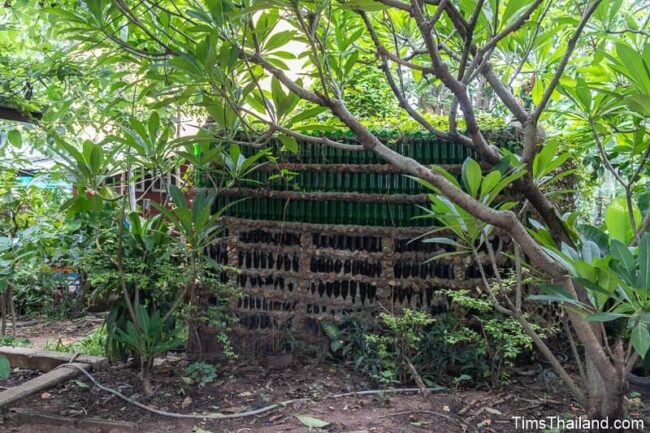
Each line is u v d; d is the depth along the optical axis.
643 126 2.92
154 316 3.56
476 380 3.73
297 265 4.38
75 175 3.39
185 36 2.53
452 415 3.16
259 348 4.33
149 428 3.06
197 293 4.36
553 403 3.33
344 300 4.28
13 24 4.20
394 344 3.88
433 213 2.76
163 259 3.96
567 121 4.68
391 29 3.01
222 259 4.52
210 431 3.00
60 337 5.33
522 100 4.76
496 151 2.67
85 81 4.17
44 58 4.13
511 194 4.05
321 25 2.94
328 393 3.54
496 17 2.50
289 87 2.33
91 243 4.20
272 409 3.28
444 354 3.77
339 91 2.53
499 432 2.92
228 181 4.46
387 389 3.60
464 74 2.47
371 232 4.23
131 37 3.29
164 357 4.36
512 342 3.50
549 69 3.42
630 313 2.05
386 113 5.59
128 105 4.32
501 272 4.04
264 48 2.60
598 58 3.01
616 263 1.91
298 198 4.36
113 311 3.93
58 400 3.48
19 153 5.08
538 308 4.03
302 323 4.32
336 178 4.34
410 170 2.23
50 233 4.33
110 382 3.77
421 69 2.52
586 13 2.32
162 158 3.56
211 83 2.32
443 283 4.09
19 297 6.29
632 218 2.43
